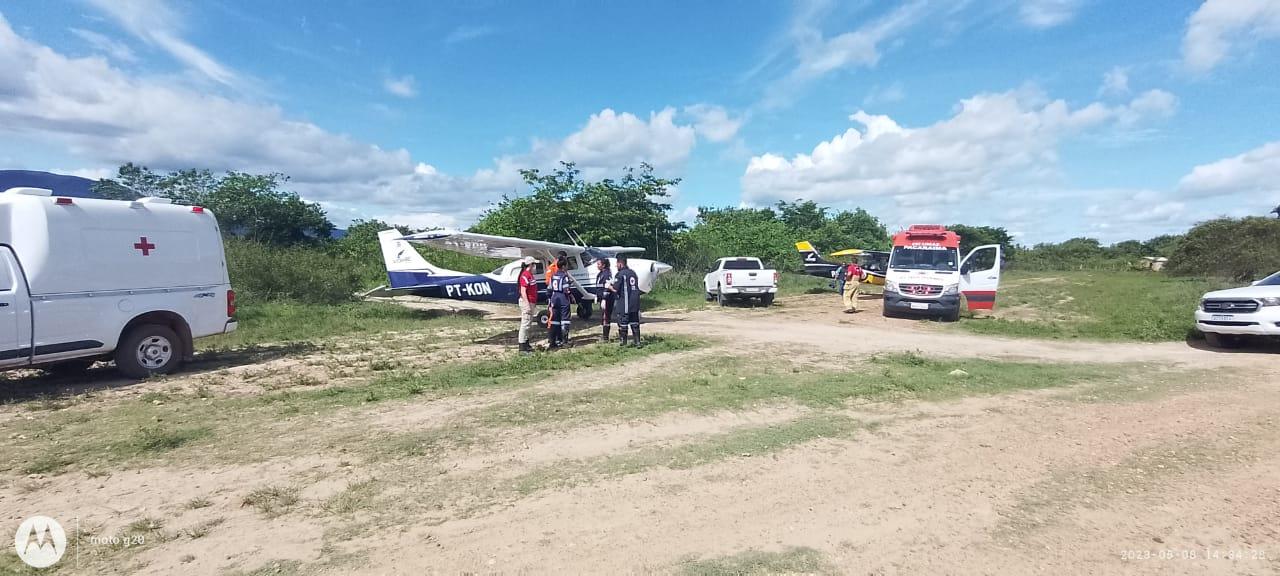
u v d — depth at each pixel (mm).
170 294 8883
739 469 4797
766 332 13148
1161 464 4844
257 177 27109
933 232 17484
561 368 9008
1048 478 4570
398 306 17984
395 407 6785
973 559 3377
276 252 18656
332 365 9422
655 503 4156
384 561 3398
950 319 15906
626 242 26328
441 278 16109
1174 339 12039
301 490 4434
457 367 9234
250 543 3633
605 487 4445
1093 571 3244
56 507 4180
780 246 34000
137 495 4371
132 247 8531
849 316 17172
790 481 4543
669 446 5355
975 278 16984
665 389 7512
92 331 8062
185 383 8227
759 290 20031
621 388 7629
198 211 9383
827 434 5684
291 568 3336
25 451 5332
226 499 4289
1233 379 8148
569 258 15133
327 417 6383
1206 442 5391
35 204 7754
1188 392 7410
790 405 6754
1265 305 10094
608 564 3350
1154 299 16938
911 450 5234
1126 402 6914
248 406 6863
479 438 5617
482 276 15797
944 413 6445
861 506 4098
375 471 4805
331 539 3672
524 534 3715
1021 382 7945
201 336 9273
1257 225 26969
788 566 3318
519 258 15758
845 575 3227
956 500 4184
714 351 10422
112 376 8695
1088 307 16719
